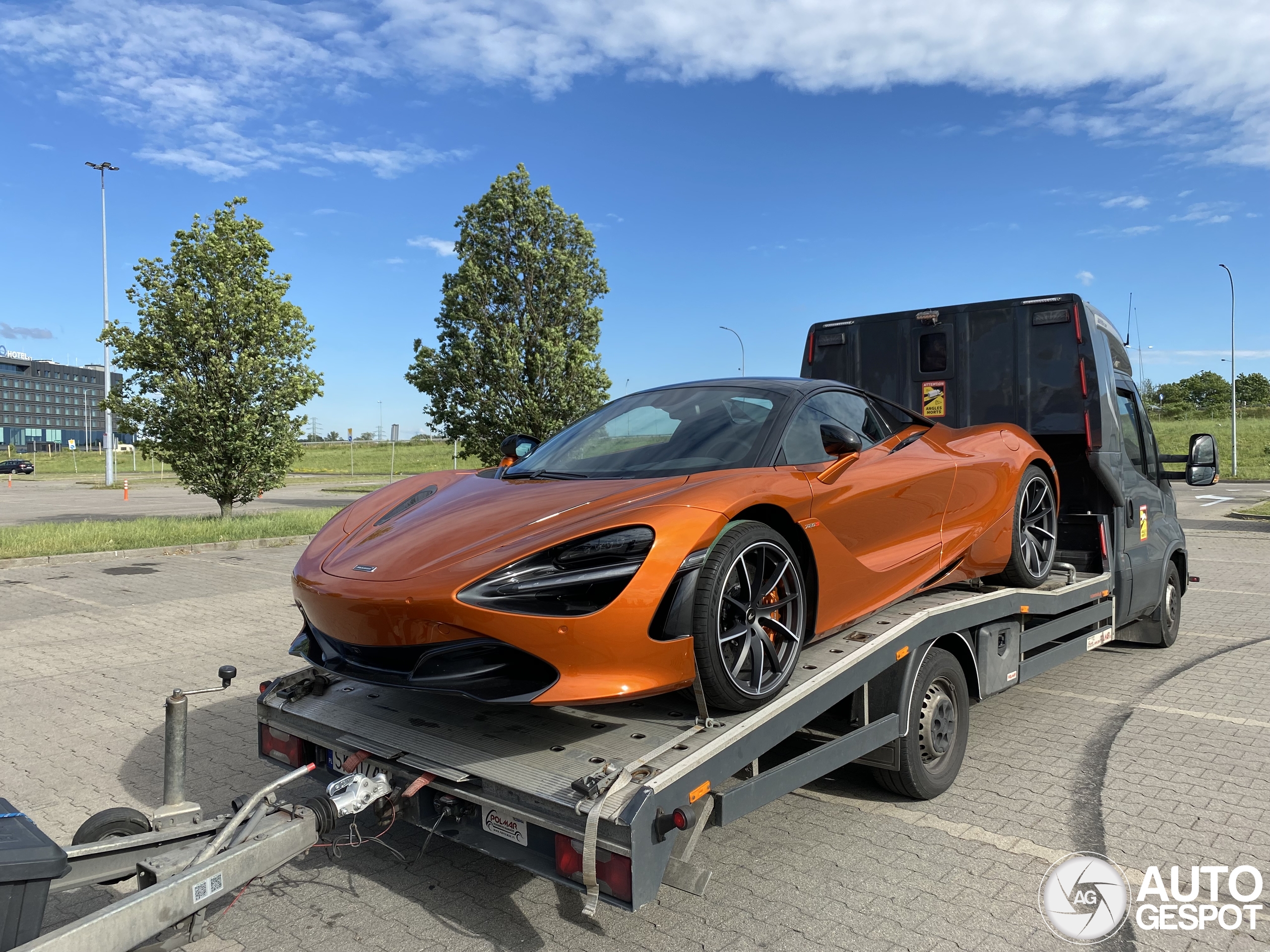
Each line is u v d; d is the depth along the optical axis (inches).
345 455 3085.6
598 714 113.7
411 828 138.8
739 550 106.4
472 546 106.2
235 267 629.9
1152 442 247.6
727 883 117.1
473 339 726.5
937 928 104.8
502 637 96.2
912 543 147.4
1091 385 201.2
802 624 118.0
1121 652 257.4
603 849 86.7
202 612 318.0
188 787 151.7
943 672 145.4
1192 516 721.0
